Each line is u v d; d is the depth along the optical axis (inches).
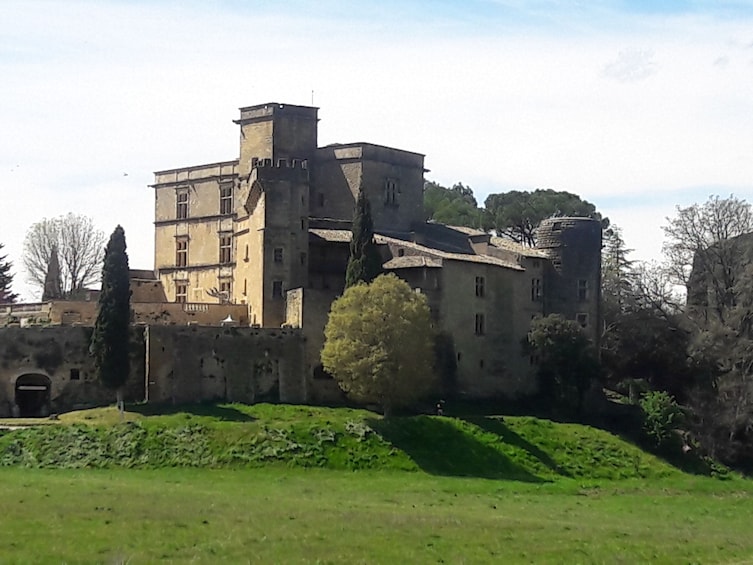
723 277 5565.9
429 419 4173.2
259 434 3779.5
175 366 4301.2
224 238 5684.1
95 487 2915.8
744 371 4916.3
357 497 3122.5
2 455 3555.6
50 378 4311.0
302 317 4562.0
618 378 5349.4
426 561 2096.5
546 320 4980.3
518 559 2174.0
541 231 5502.0
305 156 5620.1
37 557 1957.4
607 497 3595.0
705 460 4468.5
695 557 2338.8
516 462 3991.1
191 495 2856.8
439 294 4788.4
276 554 2079.2
